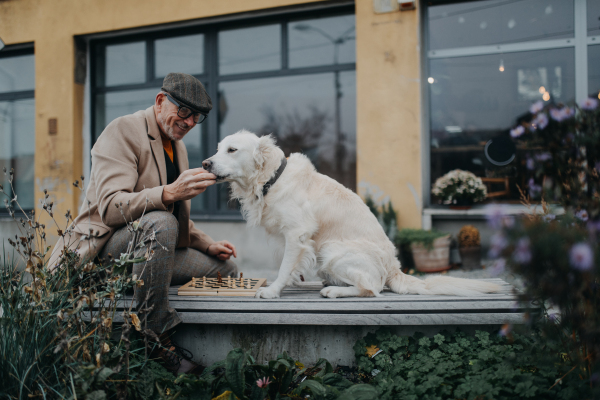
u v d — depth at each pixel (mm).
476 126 5027
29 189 6691
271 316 1980
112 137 2146
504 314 1910
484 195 4754
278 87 5676
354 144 5449
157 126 2283
